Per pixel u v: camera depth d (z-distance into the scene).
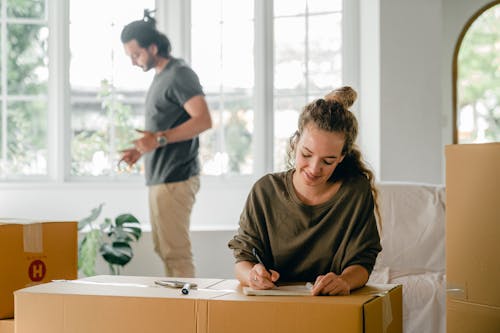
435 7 4.87
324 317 1.50
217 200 5.01
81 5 5.02
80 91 5.02
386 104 4.86
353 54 4.98
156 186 3.79
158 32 3.83
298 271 1.88
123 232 4.18
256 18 5.05
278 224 1.87
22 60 4.97
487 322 1.90
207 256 4.41
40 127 5.00
